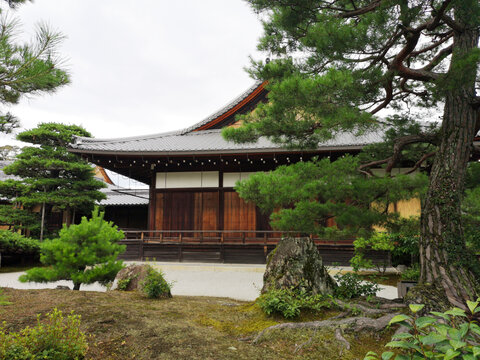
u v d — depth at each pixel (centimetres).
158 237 1653
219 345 420
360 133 518
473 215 595
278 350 412
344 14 498
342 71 455
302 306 549
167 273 1323
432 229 472
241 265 1445
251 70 601
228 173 1670
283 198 581
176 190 1698
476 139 1098
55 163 1877
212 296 931
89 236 790
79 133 2055
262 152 1455
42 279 757
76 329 358
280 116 519
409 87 630
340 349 405
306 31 532
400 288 684
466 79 395
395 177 581
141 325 478
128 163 1672
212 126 1966
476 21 401
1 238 1482
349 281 638
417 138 555
